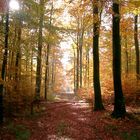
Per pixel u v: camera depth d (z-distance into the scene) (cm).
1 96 1534
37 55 2316
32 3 1861
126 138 1131
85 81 4397
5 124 1538
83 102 2886
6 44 1544
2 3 1484
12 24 1828
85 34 3747
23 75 2211
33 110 2125
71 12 1817
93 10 1686
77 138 1183
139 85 2292
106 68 3644
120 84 1556
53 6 2745
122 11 1611
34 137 1221
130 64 3850
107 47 3198
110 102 2308
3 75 1527
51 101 3228
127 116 1523
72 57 4950
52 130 1357
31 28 2098
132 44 3278
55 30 2291
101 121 1494
